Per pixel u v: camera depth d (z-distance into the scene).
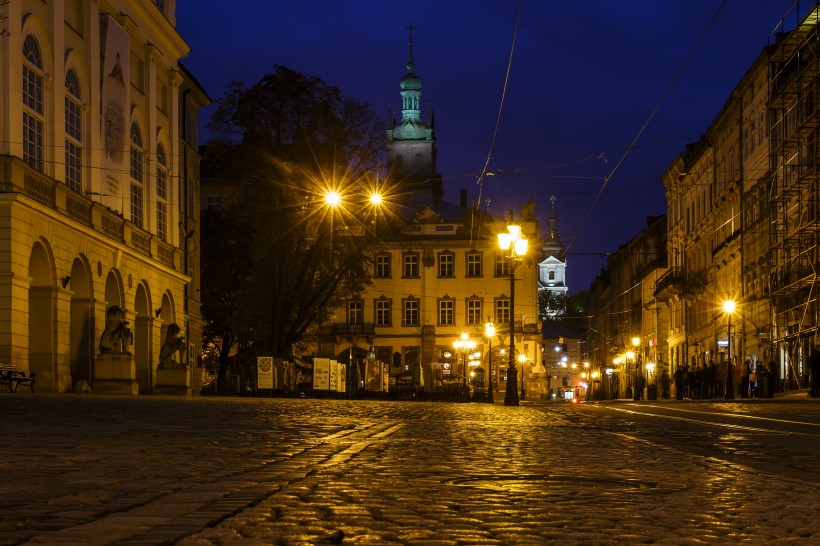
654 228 107.38
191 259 63.38
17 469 9.09
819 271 48.94
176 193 56.44
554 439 15.16
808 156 52.53
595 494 8.17
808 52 51.75
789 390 53.62
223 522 6.33
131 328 48.47
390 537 5.98
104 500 7.21
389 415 23.75
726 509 7.32
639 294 111.44
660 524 6.59
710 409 32.25
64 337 40.03
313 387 51.88
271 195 58.09
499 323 98.75
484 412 28.48
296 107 59.25
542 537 6.05
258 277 59.44
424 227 99.44
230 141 59.62
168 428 15.20
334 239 60.09
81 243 41.81
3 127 35.47
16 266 35.69
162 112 55.09
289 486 8.38
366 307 99.50
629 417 24.58
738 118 68.25
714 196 76.50
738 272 67.88
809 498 7.96
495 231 99.25
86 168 43.31
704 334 79.44
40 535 5.65
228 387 59.53
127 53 47.34
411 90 139.75
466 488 8.52
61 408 20.61
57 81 39.88
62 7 40.38
